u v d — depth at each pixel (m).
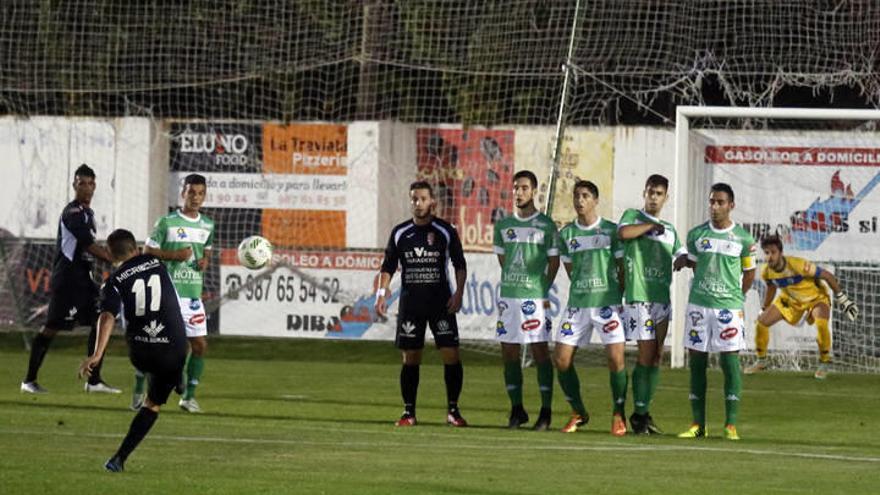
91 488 32.09
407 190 81.19
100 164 83.81
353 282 77.44
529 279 48.94
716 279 46.97
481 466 37.53
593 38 84.62
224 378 66.69
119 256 36.66
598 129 77.94
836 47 81.75
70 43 88.25
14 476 33.69
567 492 32.91
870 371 72.00
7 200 84.25
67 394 57.81
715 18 84.19
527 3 84.12
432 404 57.34
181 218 52.22
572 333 48.16
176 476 34.28
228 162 82.31
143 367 36.25
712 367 73.88
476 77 84.19
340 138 81.31
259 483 33.31
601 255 47.88
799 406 58.34
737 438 47.06
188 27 88.00
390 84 85.88
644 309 48.22
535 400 59.59
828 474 37.25
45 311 81.38
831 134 72.38
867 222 72.38
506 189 79.19
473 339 76.75
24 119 84.44
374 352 81.19
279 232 81.94
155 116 89.81
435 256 49.12
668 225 48.72
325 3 87.06
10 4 88.19
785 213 72.94
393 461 38.25
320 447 41.34
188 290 52.19
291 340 84.50
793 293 69.94
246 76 84.75
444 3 84.94
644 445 44.06
